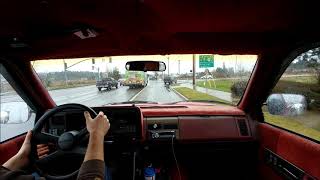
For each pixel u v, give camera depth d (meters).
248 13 0.73
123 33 0.91
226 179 1.30
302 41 0.89
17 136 1.04
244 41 1.01
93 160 0.46
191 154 1.27
